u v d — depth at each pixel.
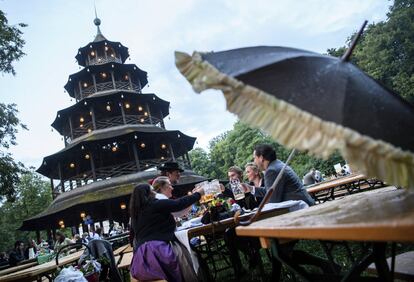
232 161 47.53
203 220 3.36
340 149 0.90
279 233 1.30
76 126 27.44
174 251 3.13
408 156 0.91
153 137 23.86
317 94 1.05
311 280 1.63
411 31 32.03
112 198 20.09
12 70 18.86
